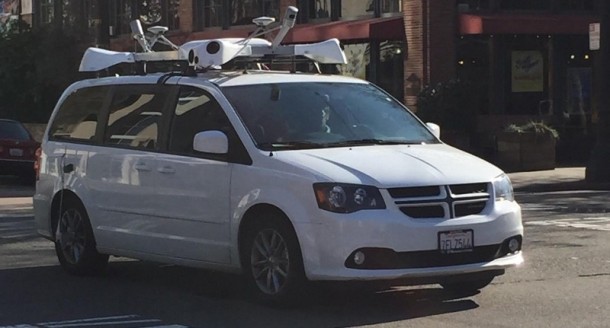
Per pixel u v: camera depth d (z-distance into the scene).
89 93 10.44
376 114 9.14
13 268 10.82
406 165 7.98
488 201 8.09
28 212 17.77
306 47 10.01
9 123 24.58
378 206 7.66
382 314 8.02
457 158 8.40
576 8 28.27
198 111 9.02
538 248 11.60
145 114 9.57
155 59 10.09
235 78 9.06
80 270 10.16
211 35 32.56
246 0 32.56
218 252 8.62
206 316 8.10
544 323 7.66
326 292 8.52
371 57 28.39
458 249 7.81
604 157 21.34
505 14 27.52
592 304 8.38
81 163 10.13
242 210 8.30
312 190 7.77
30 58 34.84
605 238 12.44
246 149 8.40
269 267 8.21
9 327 7.78
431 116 25.91
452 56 27.27
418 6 27.03
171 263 9.26
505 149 24.83
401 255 7.65
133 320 8.00
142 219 9.34
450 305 8.39
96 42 33.00
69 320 8.03
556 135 25.17
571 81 28.19
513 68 27.77
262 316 8.00
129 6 37.22
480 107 27.70
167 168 9.05
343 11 29.67
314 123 8.74
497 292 8.96
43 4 42.19
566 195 19.55
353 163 7.94
